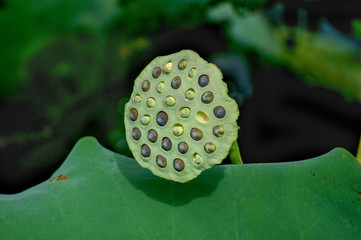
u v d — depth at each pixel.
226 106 0.88
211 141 0.88
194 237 0.93
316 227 0.94
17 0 1.33
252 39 1.38
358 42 1.30
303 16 1.34
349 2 1.29
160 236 0.93
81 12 1.37
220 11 1.40
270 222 0.94
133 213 0.95
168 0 1.36
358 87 1.30
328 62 1.31
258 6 1.34
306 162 0.98
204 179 0.97
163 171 0.91
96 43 1.39
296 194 0.96
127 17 1.38
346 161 0.98
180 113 0.89
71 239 0.93
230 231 0.94
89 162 1.00
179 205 0.95
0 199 0.95
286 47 1.36
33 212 0.94
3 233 0.92
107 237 0.93
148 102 0.90
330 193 0.96
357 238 0.93
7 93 1.35
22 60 1.34
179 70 0.89
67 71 1.38
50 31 1.36
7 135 1.41
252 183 0.96
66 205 0.95
